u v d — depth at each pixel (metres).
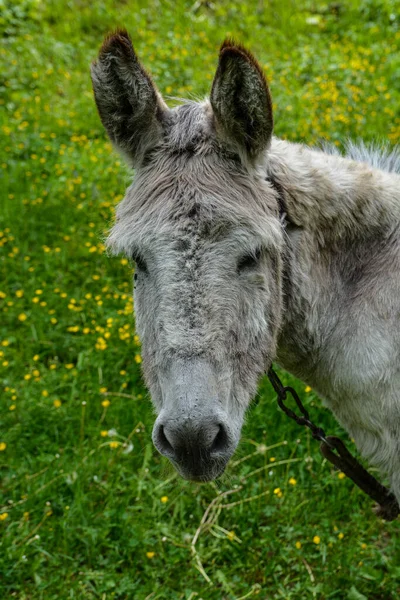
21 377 4.68
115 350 4.75
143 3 10.55
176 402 2.10
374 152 3.19
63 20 10.20
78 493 3.75
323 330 2.77
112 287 5.43
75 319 5.11
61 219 6.19
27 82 8.72
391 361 2.64
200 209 2.18
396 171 3.14
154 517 3.73
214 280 2.15
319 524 3.69
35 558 3.50
